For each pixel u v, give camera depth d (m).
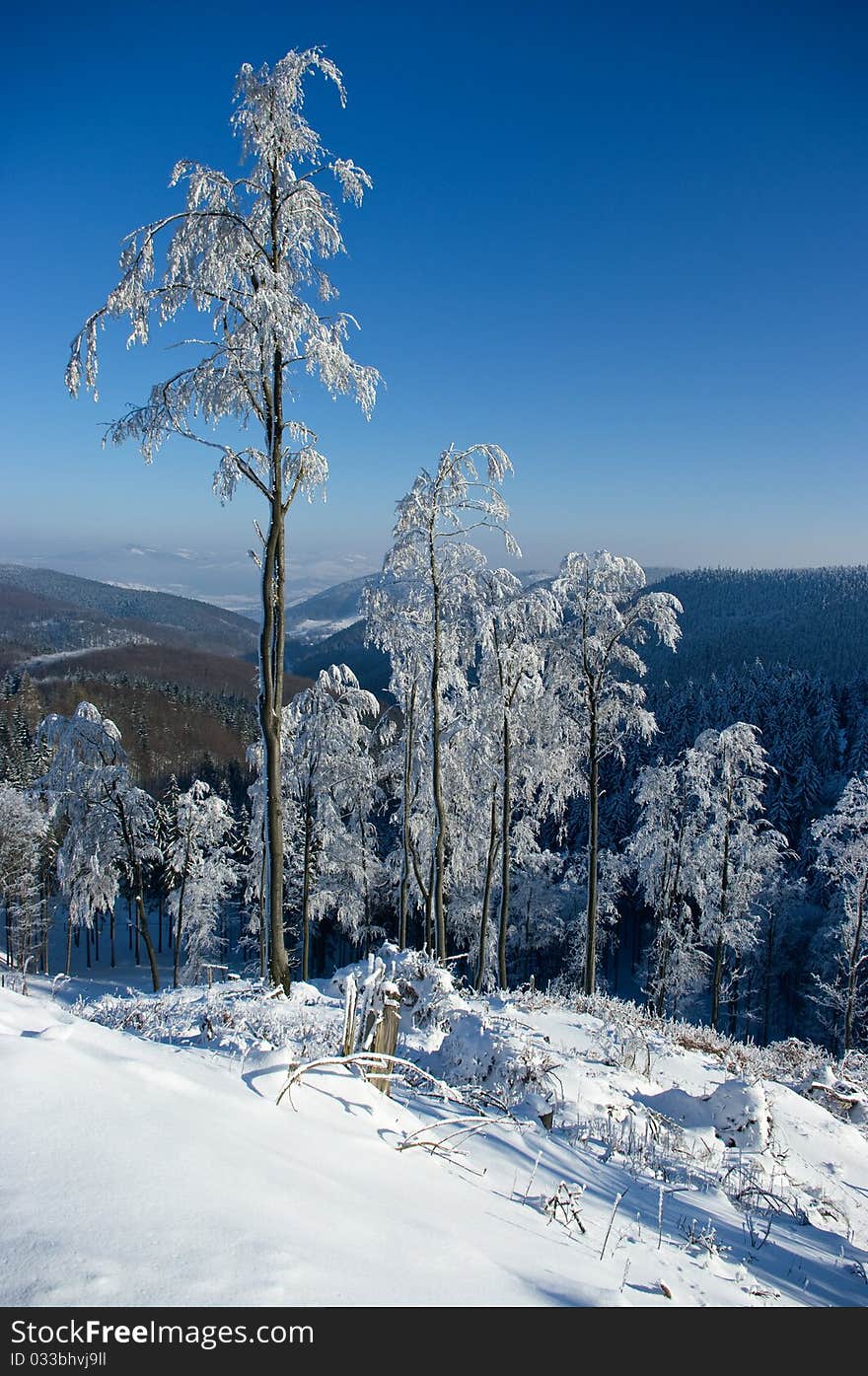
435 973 8.48
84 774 23.12
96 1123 2.76
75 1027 3.78
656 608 17.95
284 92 9.17
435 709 16.56
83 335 9.36
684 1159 6.09
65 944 56.03
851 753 56.69
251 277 10.06
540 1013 10.35
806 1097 10.06
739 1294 3.62
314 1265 2.28
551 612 18.69
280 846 10.34
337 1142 3.66
